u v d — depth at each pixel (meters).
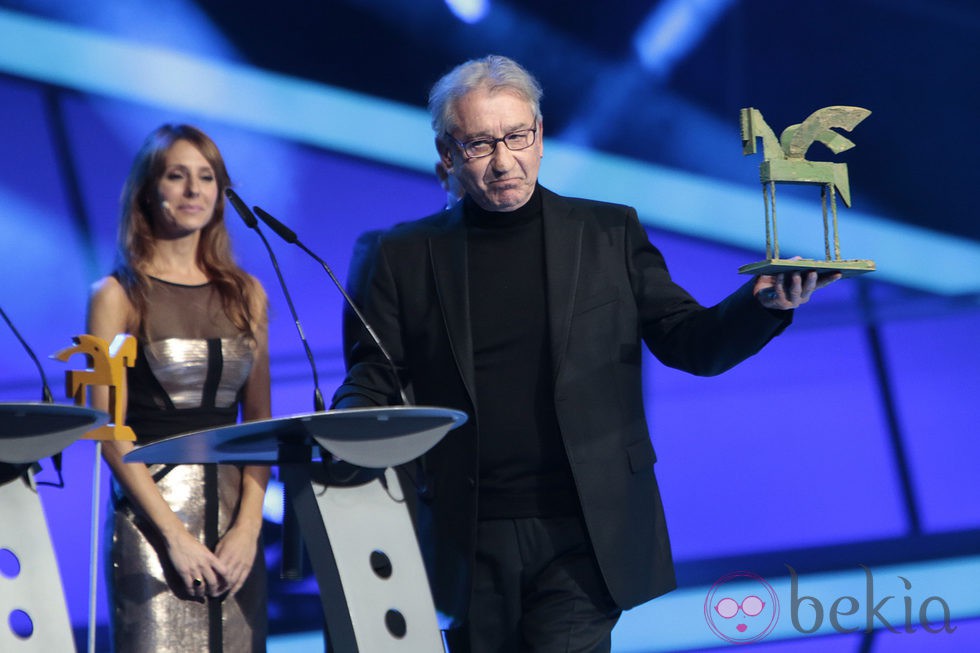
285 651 17.53
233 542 10.88
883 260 20.28
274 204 19.31
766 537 19.59
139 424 11.02
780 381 19.98
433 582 8.81
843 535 19.62
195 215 11.49
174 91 19.06
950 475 19.80
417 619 7.12
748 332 8.04
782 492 19.72
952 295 20.17
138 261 11.41
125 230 11.53
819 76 20.14
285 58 19.39
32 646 6.91
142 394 11.06
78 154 18.75
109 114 18.88
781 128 20.14
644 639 18.91
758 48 20.09
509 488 8.69
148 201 11.59
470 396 8.65
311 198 19.39
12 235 18.53
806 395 19.97
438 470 8.84
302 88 19.42
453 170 8.94
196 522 10.93
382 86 19.61
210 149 11.71
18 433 6.89
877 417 19.94
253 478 11.32
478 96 8.62
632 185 20.00
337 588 6.80
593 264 9.01
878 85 20.23
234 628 10.84
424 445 7.05
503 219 9.04
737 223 20.16
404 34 19.64
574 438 8.54
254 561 11.07
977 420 19.95
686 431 19.80
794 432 19.86
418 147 19.62
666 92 20.00
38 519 7.32
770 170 7.80
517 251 9.01
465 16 19.73
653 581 8.67
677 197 20.09
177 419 11.08
